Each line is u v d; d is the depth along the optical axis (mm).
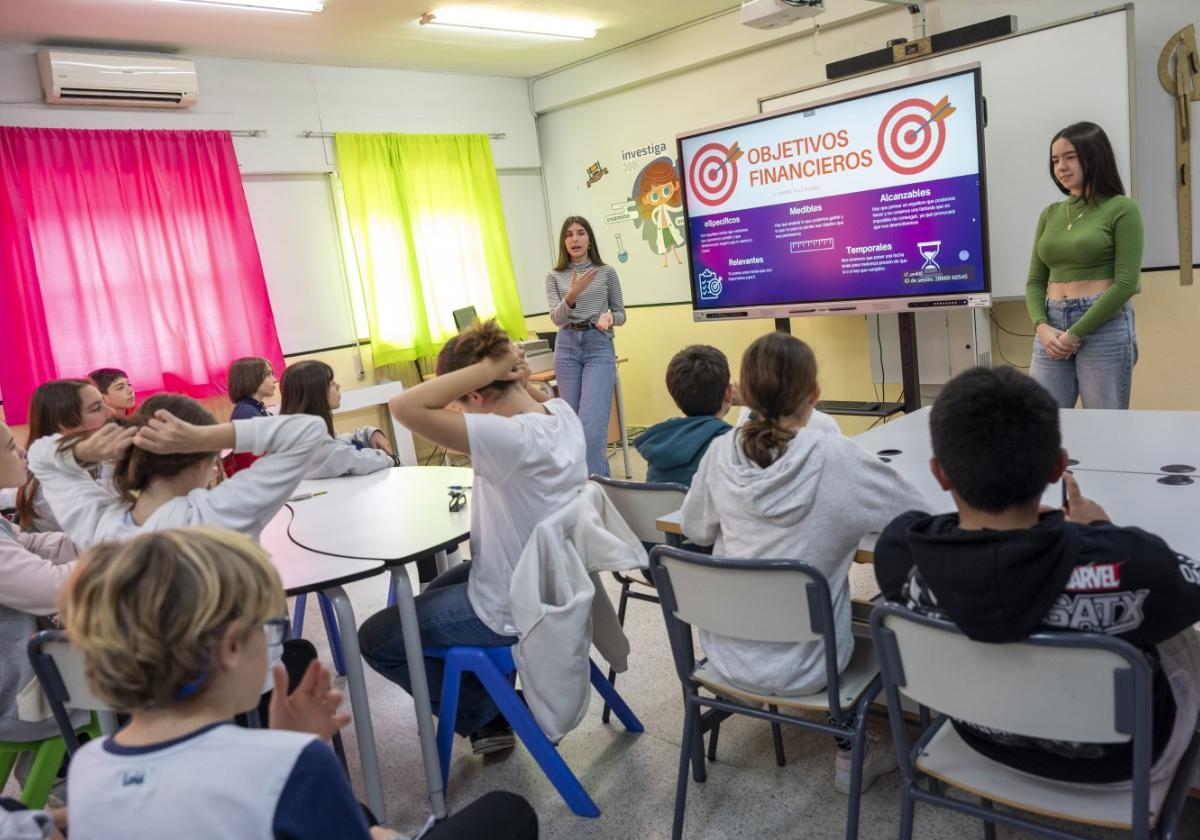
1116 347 3285
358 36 5008
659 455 2453
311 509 2553
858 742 1603
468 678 2260
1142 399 4305
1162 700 1245
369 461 3039
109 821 816
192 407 1804
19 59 4453
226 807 800
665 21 5461
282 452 1738
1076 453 2154
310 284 5652
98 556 857
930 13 4645
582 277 4629
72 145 4586
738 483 1710
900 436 2557
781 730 2266
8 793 2385
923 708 1956
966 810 1349
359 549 2098
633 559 1985
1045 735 1205
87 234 4652
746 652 1731
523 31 5277
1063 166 3268
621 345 6656
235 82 5207
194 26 4500
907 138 4301
